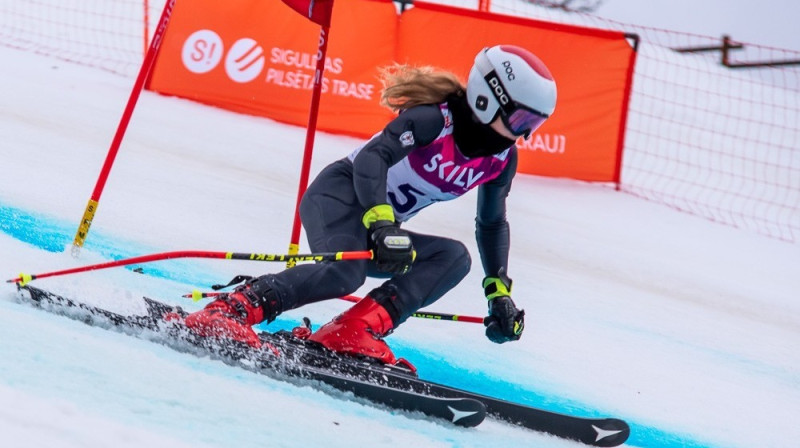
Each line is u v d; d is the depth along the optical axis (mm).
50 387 5430
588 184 22438
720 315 14758
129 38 27703
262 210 14609
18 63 22172
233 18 21250
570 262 16000
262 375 7105
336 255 7164
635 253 17641
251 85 21266
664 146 30000
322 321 10180
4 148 14375
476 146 7566
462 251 8156
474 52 21094
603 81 21844
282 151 19000
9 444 4422
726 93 40344
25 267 8484
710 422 9648
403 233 7113
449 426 7105
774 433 9719
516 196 20047
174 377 6336
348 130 21328
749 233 22219
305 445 5789
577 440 7586
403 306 7879
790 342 14008
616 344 11891
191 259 11273
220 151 17938
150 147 17016
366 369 7480
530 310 12641
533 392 9453
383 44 21094
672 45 47562
